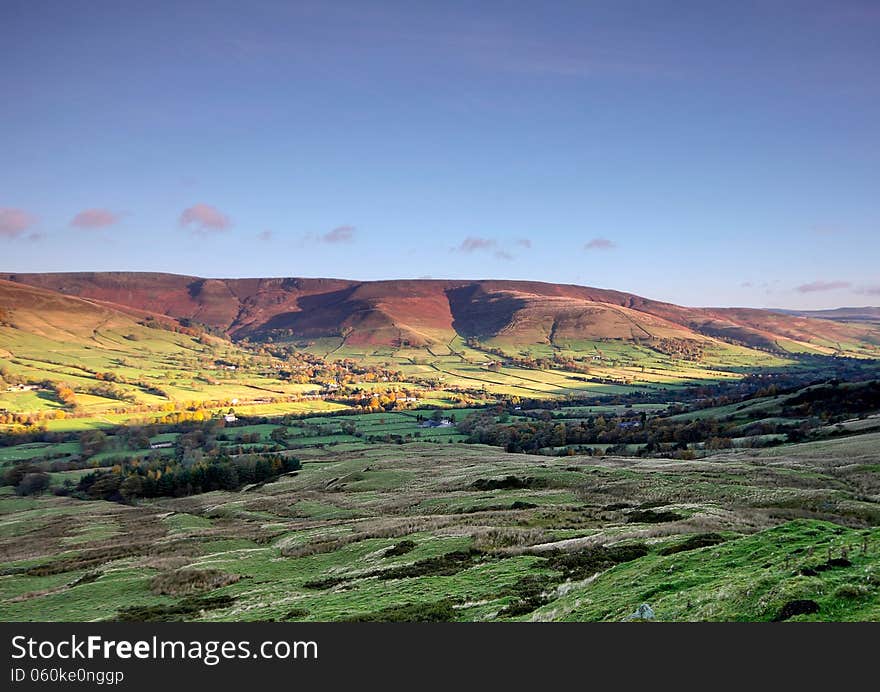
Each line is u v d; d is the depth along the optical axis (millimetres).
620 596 25719
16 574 53188
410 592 32594
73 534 79188
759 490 60688
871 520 47219
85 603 40031
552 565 33875
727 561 27016
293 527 65062
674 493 63688
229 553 51594
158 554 55594
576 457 122562
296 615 31078
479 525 50875
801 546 26625
